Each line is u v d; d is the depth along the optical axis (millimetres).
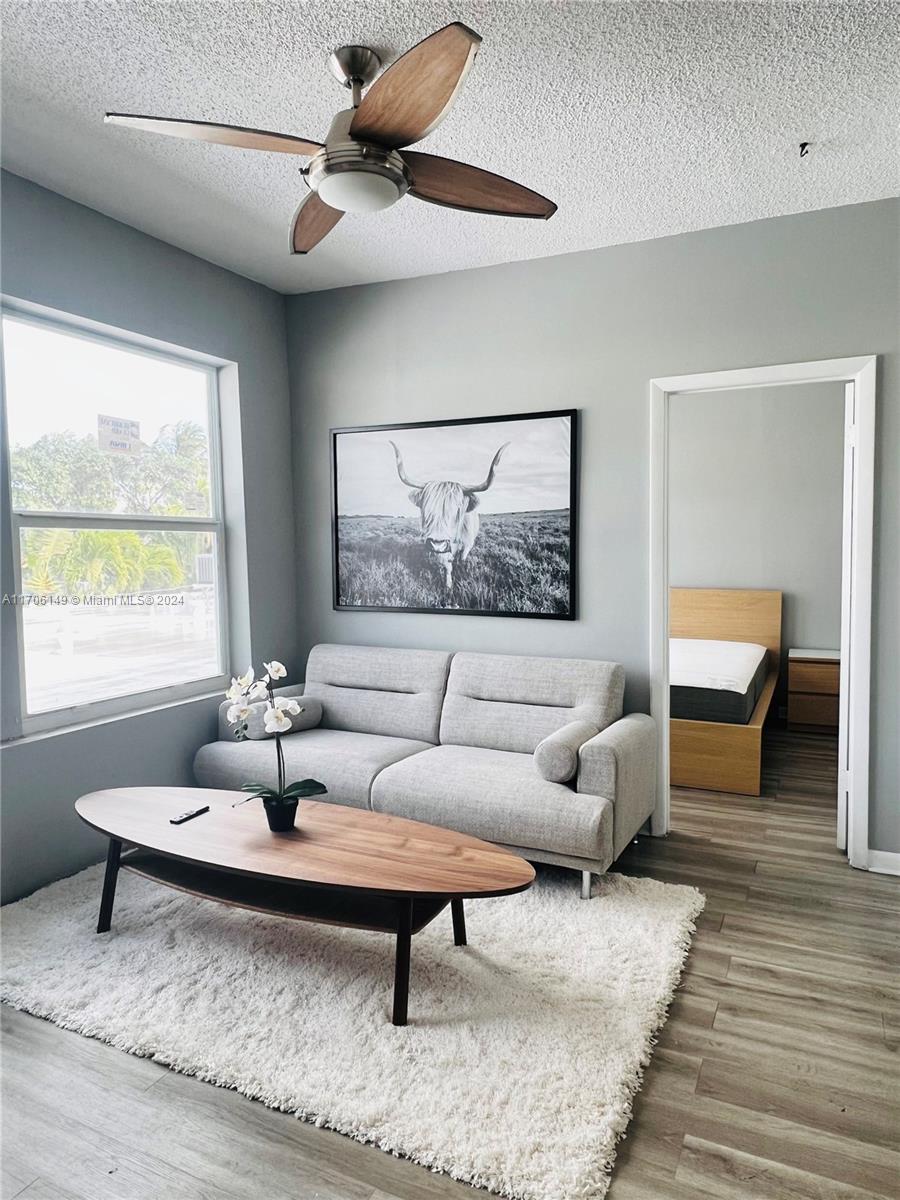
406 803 3008
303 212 2271
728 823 3648
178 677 3734
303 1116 1745
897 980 2293
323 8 1922
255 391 4043
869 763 3092
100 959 2396
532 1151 1611
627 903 2752
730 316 3291
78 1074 1902
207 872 2463
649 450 3475
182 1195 1542
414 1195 1535
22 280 2844
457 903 2434
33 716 3000
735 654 5012
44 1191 1555
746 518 5672
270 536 4172
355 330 4113
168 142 2588
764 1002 2184
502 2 1902
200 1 1891
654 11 1939
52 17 1949
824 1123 1718
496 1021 2053
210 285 3719
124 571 3428
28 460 3004
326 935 2549
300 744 3498
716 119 2447
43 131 2516
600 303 3535
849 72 2201
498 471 3787
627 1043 1954
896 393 3020
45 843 2953
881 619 3064
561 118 2438
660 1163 1606
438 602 3982
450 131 2514
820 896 2863
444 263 3736
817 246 3127
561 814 2734
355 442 4129
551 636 3738
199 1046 1970
